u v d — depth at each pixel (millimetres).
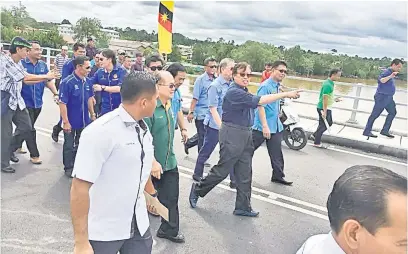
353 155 7660
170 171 3619
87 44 9891
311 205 5066
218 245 3895
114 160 2236
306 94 10211
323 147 8062
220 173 4426
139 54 9297
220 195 5168
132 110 2262
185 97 11734
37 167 5691
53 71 5559
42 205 4480
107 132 2188
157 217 4355
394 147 7840
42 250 3604
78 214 2178
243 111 4207
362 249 995
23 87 6055
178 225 3838
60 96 5207
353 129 9219
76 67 5258
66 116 5238
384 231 959
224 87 5102
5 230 3881
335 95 9461
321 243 1110
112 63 6055
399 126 9719
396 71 8164
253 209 4812
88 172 2145
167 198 3693
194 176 5480
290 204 5051
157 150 3438
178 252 3701
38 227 3992
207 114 5379
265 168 6414
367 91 9945
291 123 7629
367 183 1000
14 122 5578
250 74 4145
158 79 3289
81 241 2191
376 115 8414
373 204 963
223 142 4293
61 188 5000
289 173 6254
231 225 4332
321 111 7930
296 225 4469
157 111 3359
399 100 8797
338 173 6438
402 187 986
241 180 4477
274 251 3869
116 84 6094
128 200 2332
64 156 5383
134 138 2293
